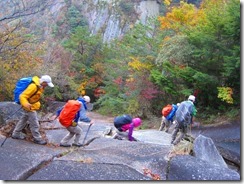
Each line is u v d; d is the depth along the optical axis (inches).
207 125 457.7
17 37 502.9
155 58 614.9
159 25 724.0
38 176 157.8
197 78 477.7
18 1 478.0
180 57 511.8
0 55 489.1
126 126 286.4
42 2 494.6
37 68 584.7
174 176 167.5
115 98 747.4
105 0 2053.4
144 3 1973.4
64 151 202.1
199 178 162.6
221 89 457.4
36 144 215.6
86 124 363.6
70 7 1893.5
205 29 487.8
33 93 205.2
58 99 764.0
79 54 1149.7
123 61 821.2
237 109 465.1
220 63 490.6
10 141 209.2
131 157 191.5
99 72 1071.0
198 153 212.2
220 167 177.8
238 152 311.0
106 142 244.5
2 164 168.6
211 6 592.4
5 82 474.6
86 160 183.0
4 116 252.8
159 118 569.3
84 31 1192.2
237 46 442.0
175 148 209.3
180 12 623.8
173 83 543.5
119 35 1891.0
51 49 847.7
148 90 585.0
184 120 289.6
